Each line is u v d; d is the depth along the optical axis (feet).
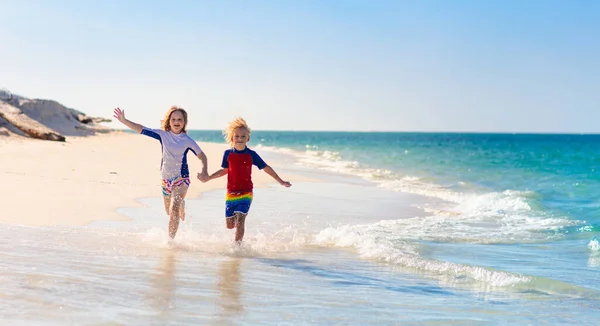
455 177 61.98
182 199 21.27
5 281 12.48
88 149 58.70
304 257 19.11
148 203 28.40
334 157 103.91
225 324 10.75
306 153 112.57
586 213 33.14
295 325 11.10
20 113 71.36
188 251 18.48
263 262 17.76
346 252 20.40
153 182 36.37
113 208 26.09
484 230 27.14
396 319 12.13
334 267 17.71
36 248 16.61
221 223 24.97
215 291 13.33
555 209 35.37
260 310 12.02
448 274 17.43
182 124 21.43
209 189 37.24
